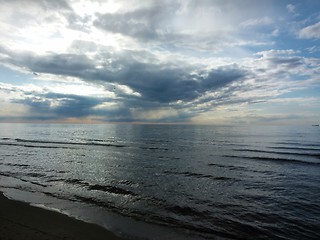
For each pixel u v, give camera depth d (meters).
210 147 34.06
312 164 20.47
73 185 12.68
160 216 8.43
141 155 25.69
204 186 12.97
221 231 7.27
